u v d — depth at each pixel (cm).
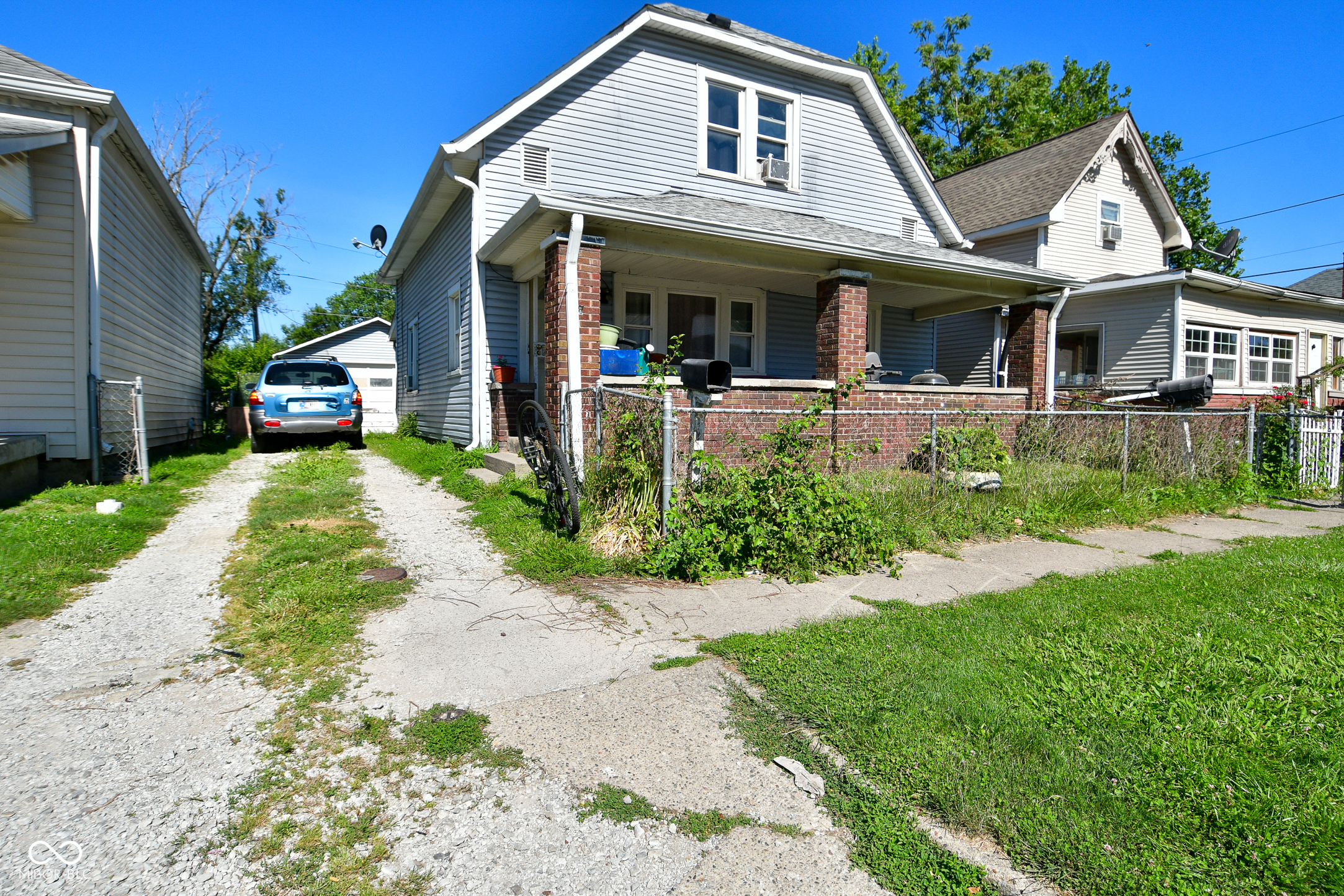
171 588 449
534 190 1008
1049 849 209
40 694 301
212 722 280
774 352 1267
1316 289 2948
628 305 1120
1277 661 336
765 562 517
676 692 312
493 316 1012
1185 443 913
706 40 1110
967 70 3316
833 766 255
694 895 196
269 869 200
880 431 950
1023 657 342
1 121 696
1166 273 1465
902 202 1328
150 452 1080
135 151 898
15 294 743
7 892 187
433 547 562
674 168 1102
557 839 217
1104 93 3272
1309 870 197
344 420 1227
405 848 211
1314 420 1012
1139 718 280
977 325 1767
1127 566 557
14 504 629
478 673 330
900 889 197
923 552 596
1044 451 803
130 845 207
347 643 364
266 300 3116
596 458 643
